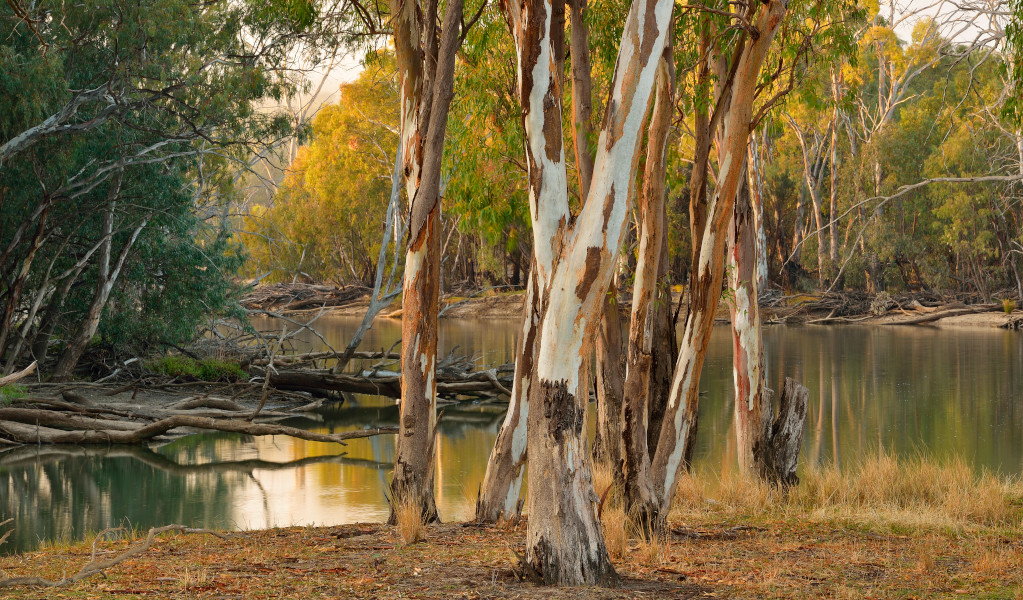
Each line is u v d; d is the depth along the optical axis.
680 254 67.81
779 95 12.29
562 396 6.79
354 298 75.06
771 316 61.81
